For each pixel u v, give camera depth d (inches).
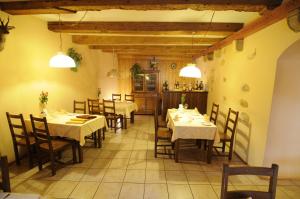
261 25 115.2
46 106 157.5
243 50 147.7
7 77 121.5
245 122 141.1
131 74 301.9
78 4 100.3
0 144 119.9
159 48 242.1
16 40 126.8
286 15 94.3
